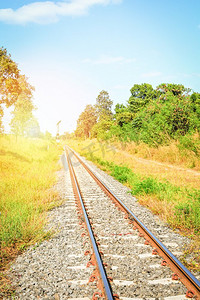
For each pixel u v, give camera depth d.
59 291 3.47
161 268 3.99
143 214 6.93
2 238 4.97
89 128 91.31
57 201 8.45
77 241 5.14
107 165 18.06
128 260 4.27
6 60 16.31
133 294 3.35
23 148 22.88
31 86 28.05
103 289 3.34
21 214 6.29
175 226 5.97
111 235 5.39
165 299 3.24
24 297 3.37
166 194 8.41
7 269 4.15
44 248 4.89
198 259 4.34
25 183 10.48
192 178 11.34
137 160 19.00
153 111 26.34
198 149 15.35
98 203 8.08
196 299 3.21
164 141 19.83
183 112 19.28
